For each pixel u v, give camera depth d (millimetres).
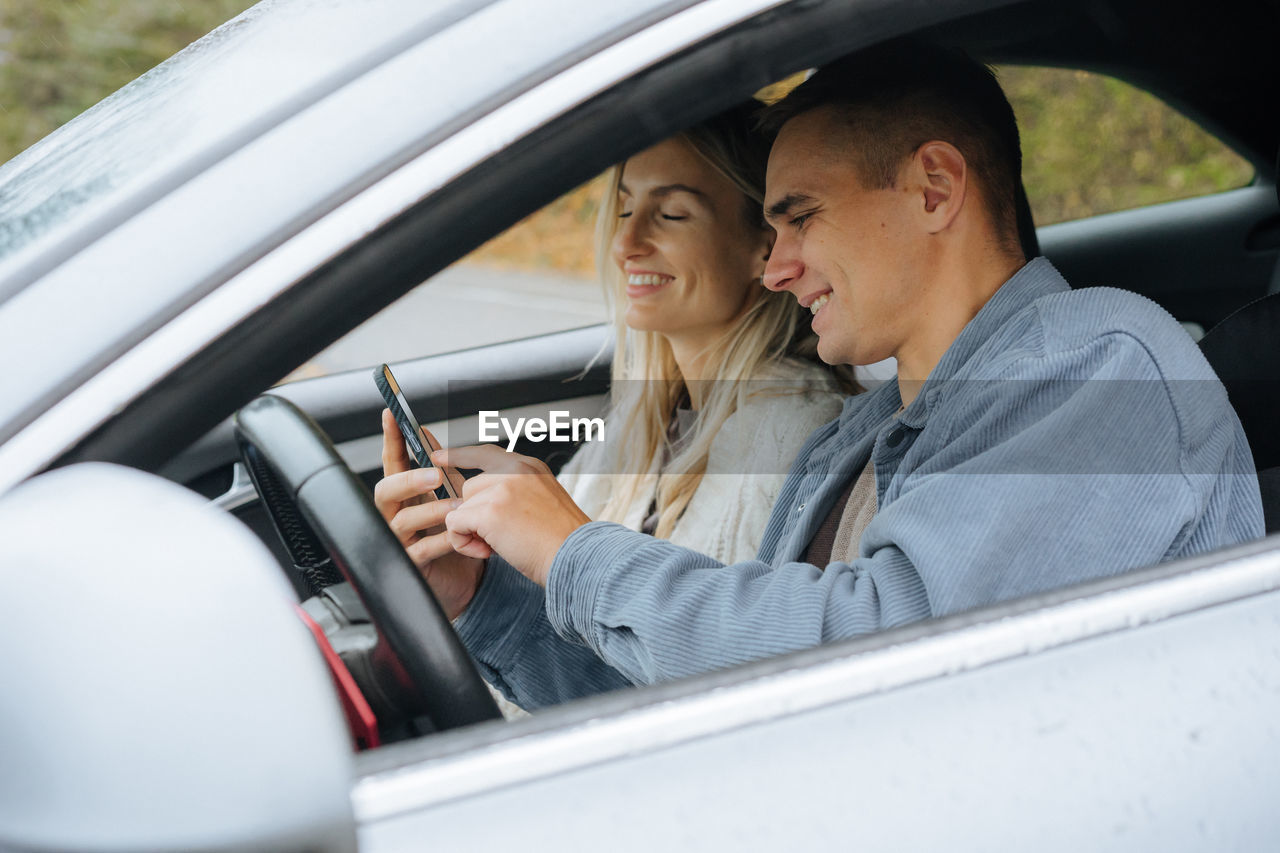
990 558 1000
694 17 892
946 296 1271
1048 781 779
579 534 1144
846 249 1262
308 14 985
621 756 743
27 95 10203
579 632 1132
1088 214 2303
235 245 802
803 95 1267
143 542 611
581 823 721
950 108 1245
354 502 979
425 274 837
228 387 792
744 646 1029
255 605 603
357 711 937
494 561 1368
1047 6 1642
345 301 814
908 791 759
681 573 1100
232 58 970
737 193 1645
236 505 1611
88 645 584
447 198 832
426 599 959
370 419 2018
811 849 734
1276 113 2039
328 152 830
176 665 584
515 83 858
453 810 716
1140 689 817
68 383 768
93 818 572
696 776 744
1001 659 812
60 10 10281
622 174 1650
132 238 806
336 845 605
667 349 1846
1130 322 1116
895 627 914
